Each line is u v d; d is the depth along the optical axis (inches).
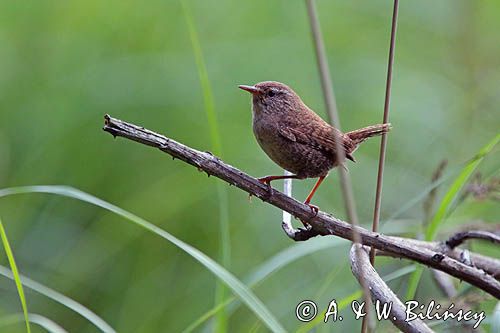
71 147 450.9
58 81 482.3
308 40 551.2
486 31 600.1
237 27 543.8
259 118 327.6
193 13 538.3
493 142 279.7
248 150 467.8
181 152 231.9
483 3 613.6
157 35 522.3
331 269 414.6
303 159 317.4
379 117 518.9
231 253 422.9
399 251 245.4
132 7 530.3
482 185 293.4
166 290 399.9
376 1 610.9
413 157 491.5
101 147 453.7
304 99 518.9
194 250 260.7
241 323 382.3
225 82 501.4
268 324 247.1
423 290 387.5
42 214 423.5
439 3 602.9
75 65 497.0
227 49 520.4
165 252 418.3
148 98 480.4
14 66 491.8
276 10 569.0
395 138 509.7
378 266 398.0
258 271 313.7
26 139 458.0
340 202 464.8
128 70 490.0
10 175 440.1
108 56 503.5
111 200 434.9
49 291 278.7
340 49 558.9
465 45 575.8
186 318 382.3
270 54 532.7
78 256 409.7
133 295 395.2
